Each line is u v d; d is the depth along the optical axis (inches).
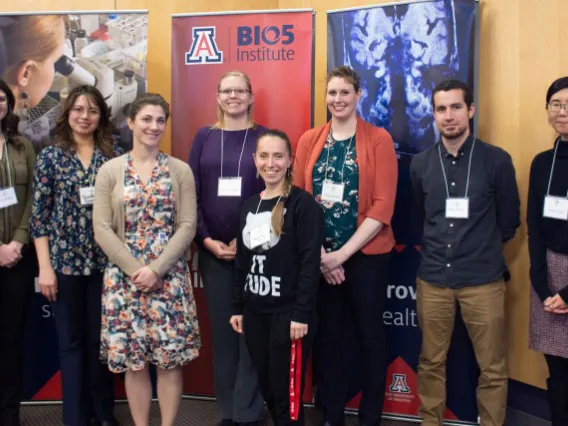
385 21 105.1
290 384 79.2
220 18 112.3
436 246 89.7
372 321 93.4
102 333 84.2
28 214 96.2
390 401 109.1
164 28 128.1
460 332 103.7
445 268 88.4
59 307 94.0
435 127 102.9
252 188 97.0
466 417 104.5
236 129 99.8
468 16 99.5
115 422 101.6
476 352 89.5
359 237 89.4
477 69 100.1
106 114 97.7
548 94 81.4
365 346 94.3
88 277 95.3
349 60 108.9
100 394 99.3
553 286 82.4
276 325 79.7
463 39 99.9
